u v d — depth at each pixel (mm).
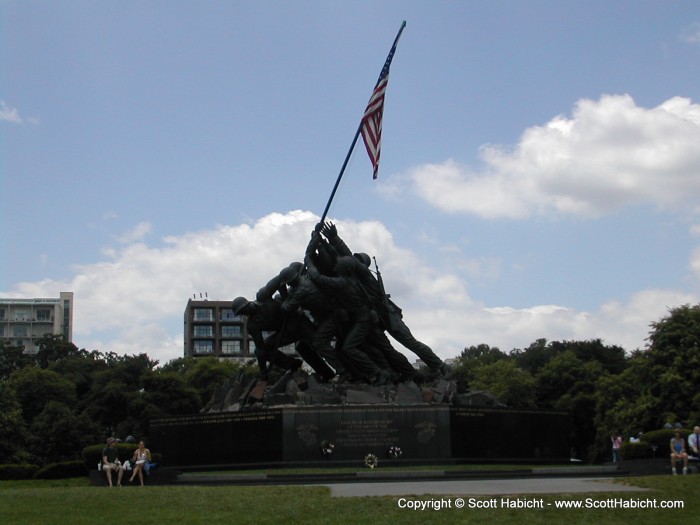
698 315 80000
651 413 79062
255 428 44250
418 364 78062
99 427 95625
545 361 131125
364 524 23438
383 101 48844
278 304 49969
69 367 124125
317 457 43094
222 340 183375
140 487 33781
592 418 103000
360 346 49844
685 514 24672
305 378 48906
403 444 43781
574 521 23734
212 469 44656
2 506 28078
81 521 25109
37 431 90750
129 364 118875
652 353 80500
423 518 24141
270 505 26562
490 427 46344
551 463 48156
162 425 48312
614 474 40594
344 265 48812
